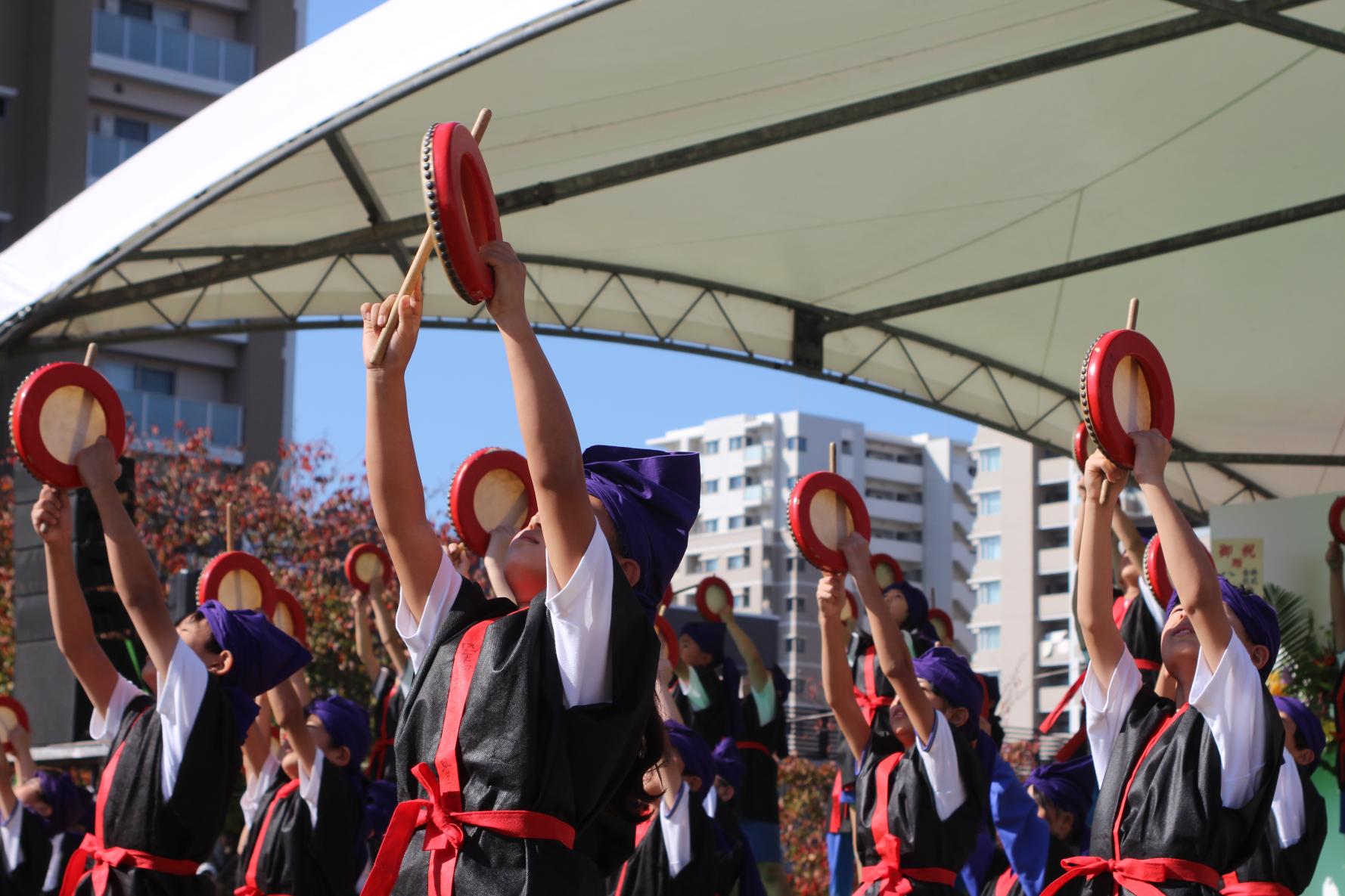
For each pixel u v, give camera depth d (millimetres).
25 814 7934
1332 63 9672
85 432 4492
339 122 8469
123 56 31859
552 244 12211
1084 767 6551
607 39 8820
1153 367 3695
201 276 10742
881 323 13859
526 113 9656
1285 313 12883
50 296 9477
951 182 11156
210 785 4621
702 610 9938
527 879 2635
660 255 12469
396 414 3043
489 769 2693
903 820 5836
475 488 3422
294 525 18938
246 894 6852
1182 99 10148
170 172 9047
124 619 9727
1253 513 10836
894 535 78562
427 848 2688
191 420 31375
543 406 2668
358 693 15820
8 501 18047
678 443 80125
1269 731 3773
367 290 12625
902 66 9578
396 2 8336
